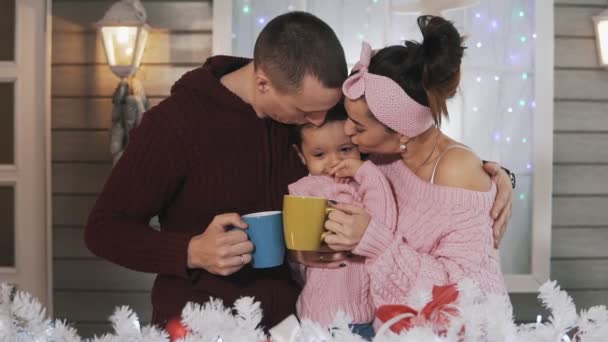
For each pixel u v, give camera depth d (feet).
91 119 11.89
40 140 11.90
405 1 11.61
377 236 4.44
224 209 5.12
